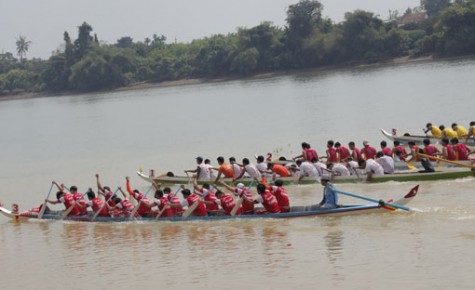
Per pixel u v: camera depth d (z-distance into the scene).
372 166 24.84
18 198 29.91
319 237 17.52
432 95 56.97
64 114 89.88
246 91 94.81
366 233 17.42
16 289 15.85
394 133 35.16
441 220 18.03
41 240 20.59
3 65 183.62
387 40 114.38
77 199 23.02
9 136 65.69
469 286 13.05
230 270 15.45
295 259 15.80
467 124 40.03
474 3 104.25
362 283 13.75
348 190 24.11
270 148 38.78
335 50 120.00
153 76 142.38
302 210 19.98
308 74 116.31
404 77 81.06
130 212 21.95
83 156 43.94
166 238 19.17
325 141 39.00
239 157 36.88
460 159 25.94
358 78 91.19
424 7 166.88
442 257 14.84
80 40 150.38
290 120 52.00
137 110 82.69
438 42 106.12
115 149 46.16
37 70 166.50
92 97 129.38
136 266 16.61
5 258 18.78
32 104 129.12
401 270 14.28
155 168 35.50
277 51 127.75
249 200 20.33
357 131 41.78
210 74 136.00
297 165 26.84
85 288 15.33
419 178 24.45
